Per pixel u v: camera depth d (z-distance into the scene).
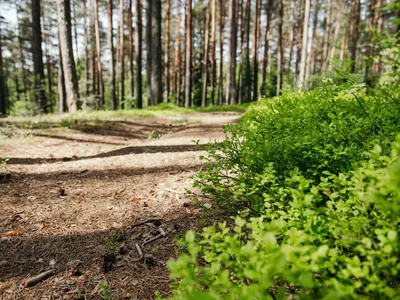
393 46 2.88
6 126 9.21
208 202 4.04
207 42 30.91
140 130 10.72
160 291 2.67
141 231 3.61
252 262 1.33
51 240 3.56
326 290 1.31
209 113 17.02
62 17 13.48
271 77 45.38
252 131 3.52
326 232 1.63
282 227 1.74
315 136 3.03
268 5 32.22
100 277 2.92
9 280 2.95
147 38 22.50
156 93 20.47
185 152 6.77
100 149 7.79
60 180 5.33
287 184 2.48
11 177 5.38
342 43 33.19
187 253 3.03
